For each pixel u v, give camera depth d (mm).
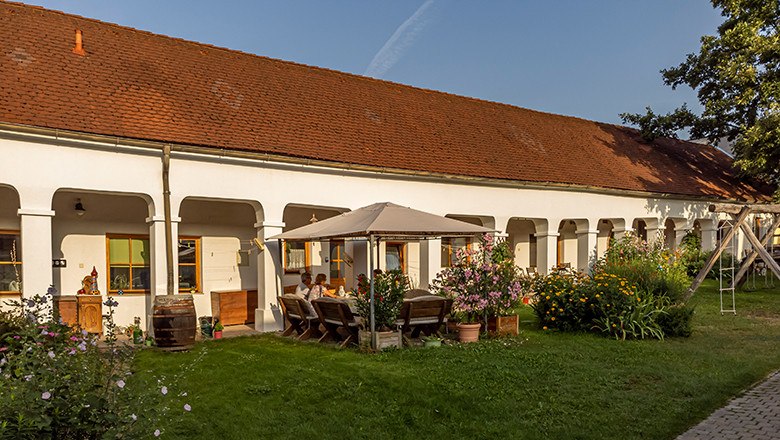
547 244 17688
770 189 25562
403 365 8906
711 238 23594
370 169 13805
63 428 4043
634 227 23547
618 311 11742
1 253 11359
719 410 6930
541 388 7832
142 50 14039
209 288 14008
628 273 14445
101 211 12547
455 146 16859
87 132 10367
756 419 6516
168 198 11180
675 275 17234
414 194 14844
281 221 12711
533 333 11961
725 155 28781
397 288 10586
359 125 15555
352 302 11164
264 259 12602
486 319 11609
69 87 11352
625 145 23672
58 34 12852
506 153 17922
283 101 14984
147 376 8320
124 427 4230
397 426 6523
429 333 11531
